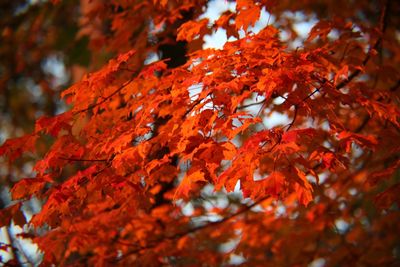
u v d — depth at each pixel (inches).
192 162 114.7
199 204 207.5
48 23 309.0
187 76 130.0
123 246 171.3
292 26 223.6
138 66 175.8
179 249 182.9
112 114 143.4
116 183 124.0
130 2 188.2
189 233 190.2
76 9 296.4
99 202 163.5
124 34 183.2
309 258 215.0
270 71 117.3
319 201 209.0
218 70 118.7
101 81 137.3
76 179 126.1
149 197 143.0
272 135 111.6
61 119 135.4
